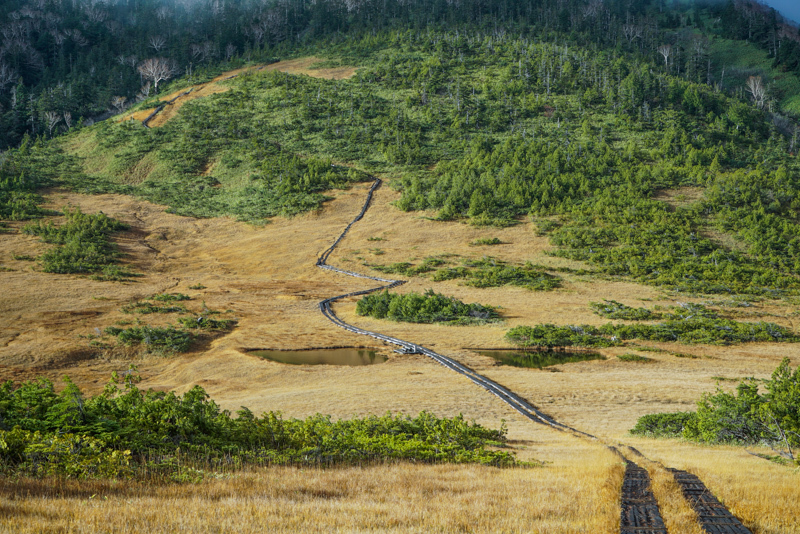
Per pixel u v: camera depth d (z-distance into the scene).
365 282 87.25
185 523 8.66
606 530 8.68
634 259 92.12
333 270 92.81
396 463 18.48
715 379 44.59
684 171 121.44
